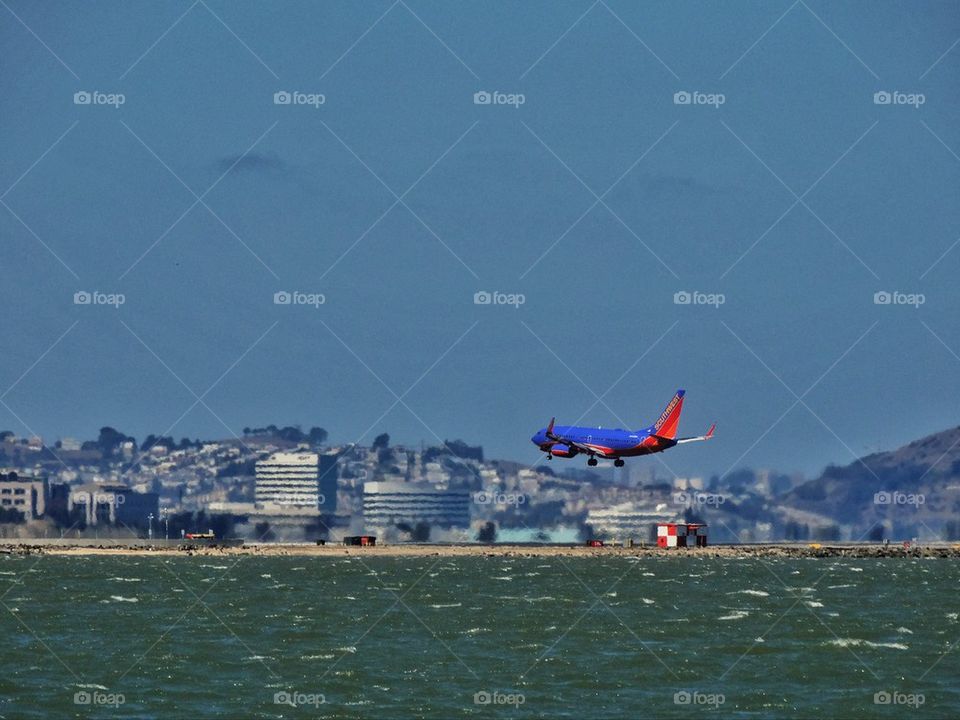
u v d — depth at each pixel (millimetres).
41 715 134750
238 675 156250
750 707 140625
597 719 133750
